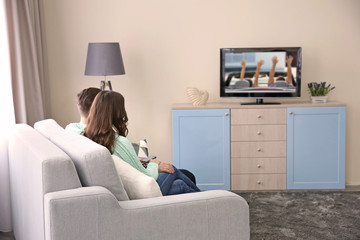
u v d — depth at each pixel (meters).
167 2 5.20
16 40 4.36
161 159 5.39
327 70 5.26
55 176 2.25
